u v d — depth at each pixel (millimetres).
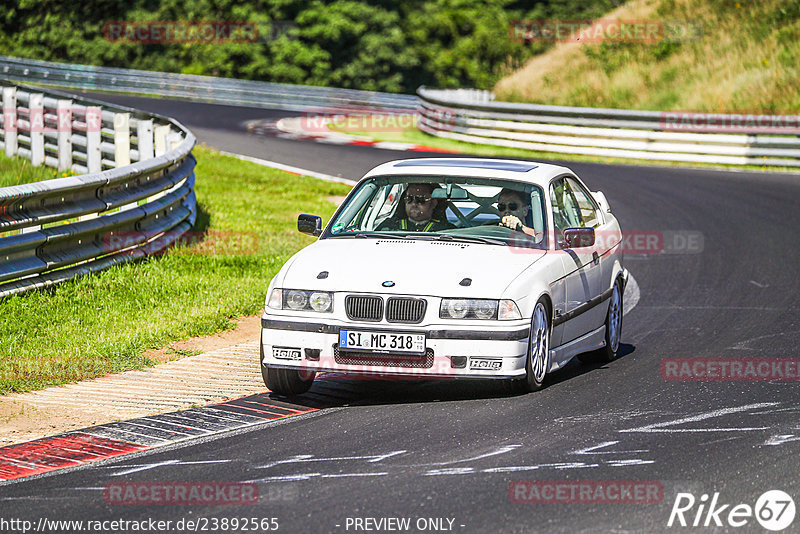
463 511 19688
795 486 21234
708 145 104188
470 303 27781
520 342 27906
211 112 151000
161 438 25391
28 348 33875
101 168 68250
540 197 31734
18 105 74500
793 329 39250
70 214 39656
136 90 176250
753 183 89312
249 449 24250
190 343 36438
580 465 22594
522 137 114188
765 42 134375
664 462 22828
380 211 32250
